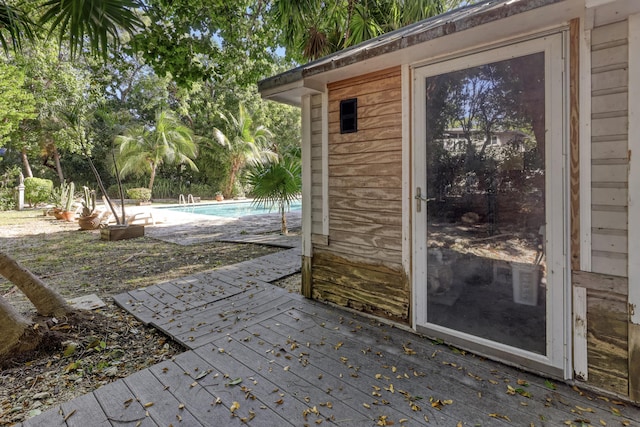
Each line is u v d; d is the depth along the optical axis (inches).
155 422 61.1
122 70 206.5
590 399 64.6
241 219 374.9
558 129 68.7
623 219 62.9
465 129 81.7
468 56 79.7
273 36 218.7
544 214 71.7
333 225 111.9
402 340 89.4
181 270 170.1
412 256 92.6
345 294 110.3
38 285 102.8
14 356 83.3
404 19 204.8
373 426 59.0
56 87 400.8
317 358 81.3
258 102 677.3
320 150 113.8
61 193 415.2
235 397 67.6
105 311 116.2
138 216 331.9
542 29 69.3
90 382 76.6
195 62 183.8
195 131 684.1
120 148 575.8
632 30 60.2
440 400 65.2
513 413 61.2
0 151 621.6
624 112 61.8
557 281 70.2
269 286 136.2
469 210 82.4
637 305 61.8
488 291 80.3
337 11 213.0
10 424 63.1
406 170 92.5
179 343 91.9
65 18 101.7
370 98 99.3
